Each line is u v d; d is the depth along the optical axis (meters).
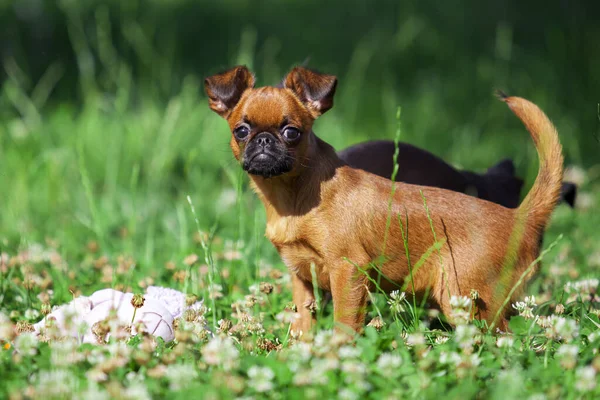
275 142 5.89
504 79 14.99
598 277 7.43
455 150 12.49
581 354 5.09
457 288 5.91
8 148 11.58
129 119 12.62
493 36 18.86
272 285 6.32
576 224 9.50
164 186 10.81
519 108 6.17
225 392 4.34
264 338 5.68
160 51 17.52
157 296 6.36
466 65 16.95
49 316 5.55
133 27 16.73
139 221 9.71
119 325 5.11
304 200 6.00
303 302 6.33
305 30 21.30
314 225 5.97
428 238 6.00
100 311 5.65
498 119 13.83
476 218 5.99
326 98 6.20
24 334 4.96
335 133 12.54
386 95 14.73
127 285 6.89
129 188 10.80
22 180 10.26
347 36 20.50
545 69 15.53
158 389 4.45
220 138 11.91
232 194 10.06
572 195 7.99
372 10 22.88
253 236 8.27
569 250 8.34
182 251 8.16
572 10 18.94
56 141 12.09
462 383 4.52
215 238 8.78
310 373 4.47
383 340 5.01
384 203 6.00
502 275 5.89
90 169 11.24
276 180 6.03
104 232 9.21
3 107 13.34
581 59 15.96
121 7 20.41
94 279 7.46
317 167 6.04
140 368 4.82
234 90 6.34
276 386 4.55
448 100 14.97
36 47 17.58
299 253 6.13
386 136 12.92
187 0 24.41
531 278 6.05
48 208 10.29
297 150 5.96
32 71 16.20
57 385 4.26
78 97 14.36
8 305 6.74
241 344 5.39
